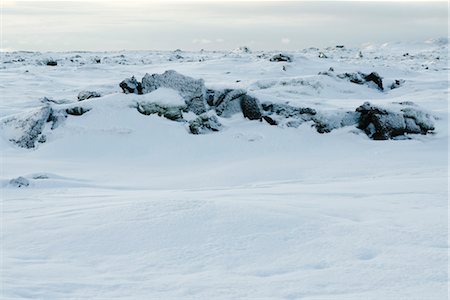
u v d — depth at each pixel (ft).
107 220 30.45
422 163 72.90
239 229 28.30
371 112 94.84
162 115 98.02
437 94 141.90
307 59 225.97
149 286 20.31
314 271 21.91
